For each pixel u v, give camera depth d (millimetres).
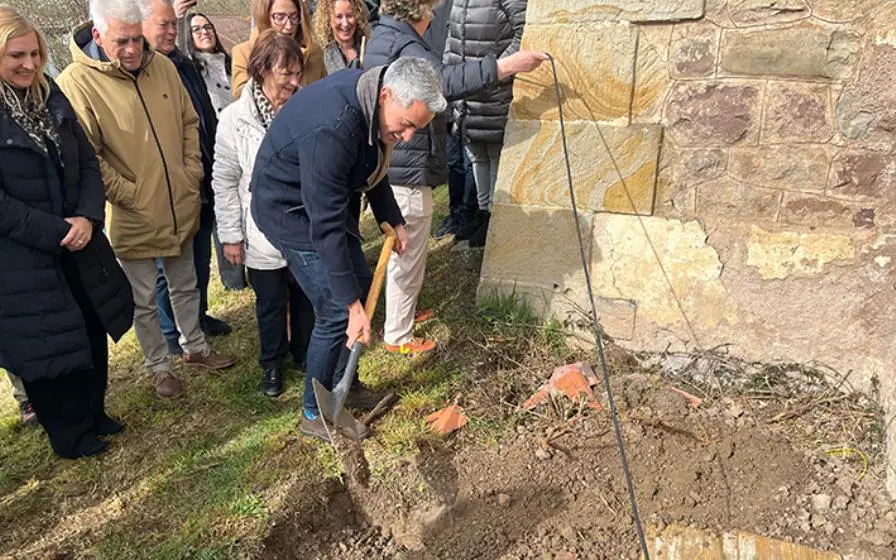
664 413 3068
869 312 3023
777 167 3080
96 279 2865
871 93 2846
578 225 3404
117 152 3104
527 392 3301
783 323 3193
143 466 2986
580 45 3270
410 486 2795
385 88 2322
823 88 2932
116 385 3691
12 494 2875
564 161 3453
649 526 2512
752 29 2975
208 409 3383
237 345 4035
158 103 3221
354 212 2963
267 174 2594
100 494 2838
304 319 3547
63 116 2662
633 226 3408
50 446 3162
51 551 2533
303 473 2842
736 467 2744
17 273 2596
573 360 3480
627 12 3148
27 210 2553
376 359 3621
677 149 3250
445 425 3064
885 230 2969
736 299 3266
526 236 3639
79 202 2752
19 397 3340
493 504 2682
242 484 2807
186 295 3609
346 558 2576
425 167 3219
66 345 2725
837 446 2826
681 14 3061
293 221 2646
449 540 2559
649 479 2717
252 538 2533
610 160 3363
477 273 4441
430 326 3883
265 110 3076
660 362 3400
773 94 3010
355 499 2816
